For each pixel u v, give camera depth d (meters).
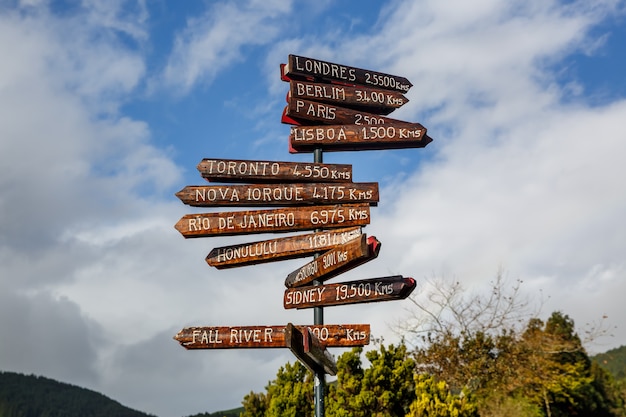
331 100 8.42
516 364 24.97
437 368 24.36
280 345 7.34
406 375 17.55
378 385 17.22
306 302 7.52
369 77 8.80
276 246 7.69
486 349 24.86
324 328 7.36
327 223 7.69
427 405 16.45
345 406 17.34
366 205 7.76
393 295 7.20
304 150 8.35
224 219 7.72
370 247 6.82
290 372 19.28
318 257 7.46
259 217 7.73
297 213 7.73
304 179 7.92
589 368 40.75
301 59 8.40
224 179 7.90
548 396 35.06
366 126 8.24
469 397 17.94
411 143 8.34
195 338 7.32
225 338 7.34
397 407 17.38
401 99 8.81
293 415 18.09
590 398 37.91
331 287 7.44
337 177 8.00
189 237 7.75
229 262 7.77
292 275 8.02
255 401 22.28
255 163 7.91
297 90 8.25
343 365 17.75
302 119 8.28
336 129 8.20
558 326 41.28
